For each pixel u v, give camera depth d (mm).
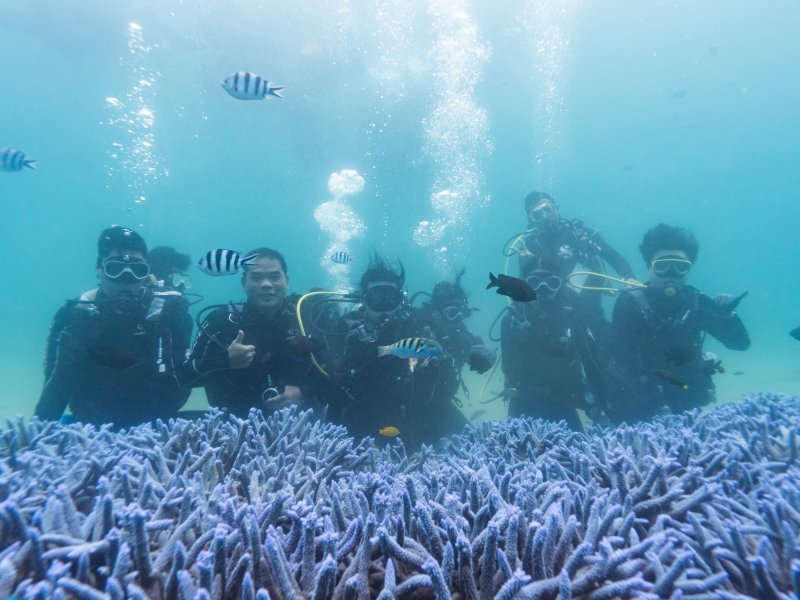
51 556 1617
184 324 5809
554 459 2787
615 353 6262
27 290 67250
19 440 3123
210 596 1415
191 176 54812
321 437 3332
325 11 24281
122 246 5262
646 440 2943
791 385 12164
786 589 1689
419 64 27781
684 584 1603
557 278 5883
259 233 81500
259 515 1905
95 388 5254
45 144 63500
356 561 1611
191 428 3156
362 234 46656
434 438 5598
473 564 1666
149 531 1863
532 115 58906
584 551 1546
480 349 5699
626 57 52406
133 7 23375
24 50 33750
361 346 5191
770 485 2238
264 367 5141
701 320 6043
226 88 4797
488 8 33969
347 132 33219
